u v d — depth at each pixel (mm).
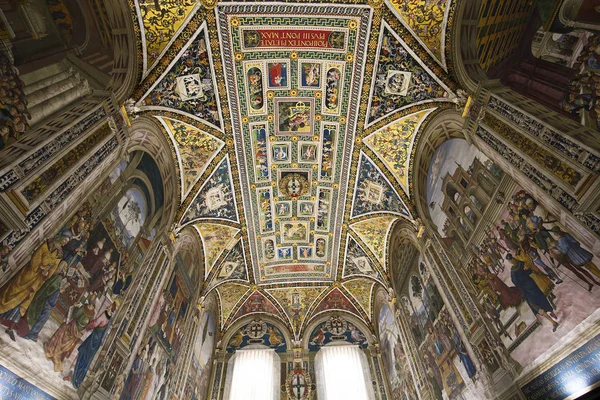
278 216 15453
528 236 6836
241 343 18250
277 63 10992
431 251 11023
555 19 6105
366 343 18078
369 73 10906
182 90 10523
